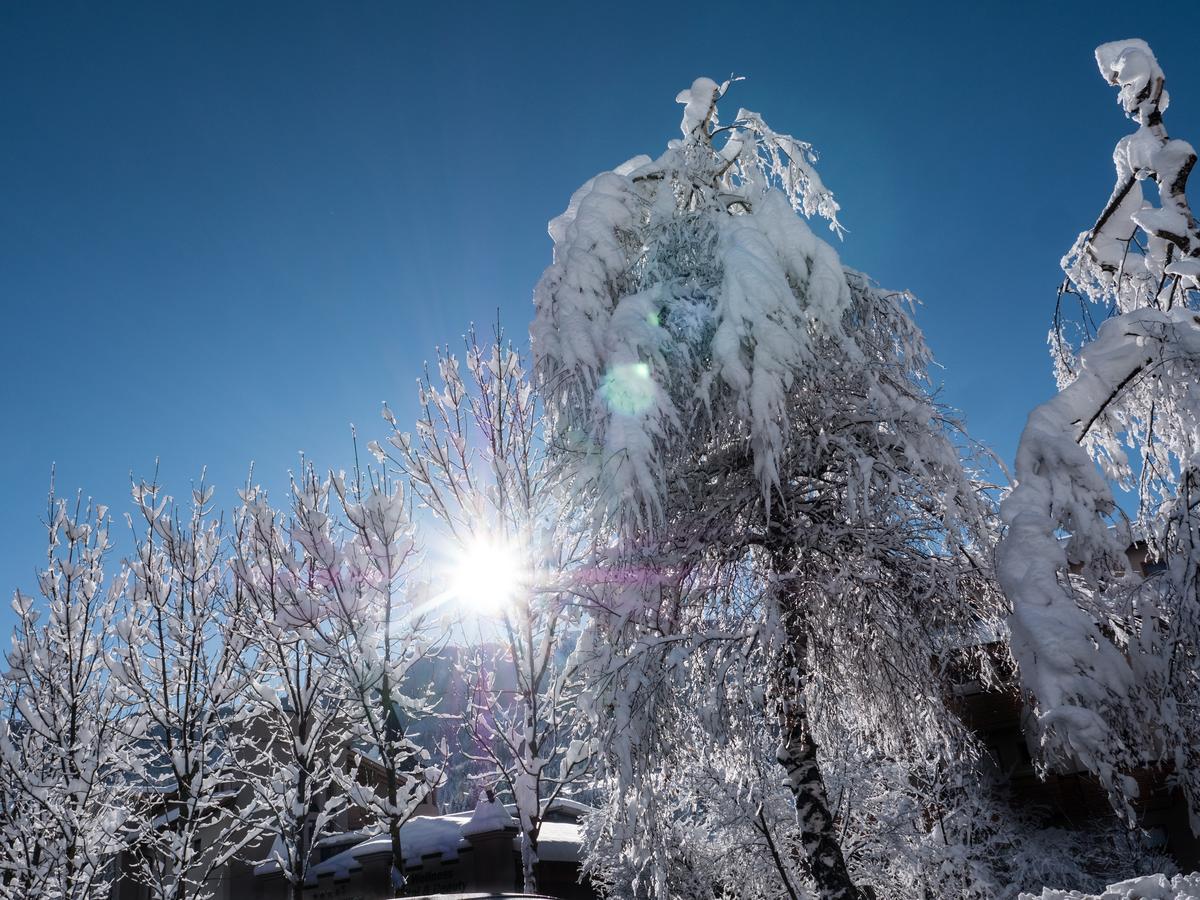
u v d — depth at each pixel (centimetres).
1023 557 587
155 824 1402
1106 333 663
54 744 1312
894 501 941
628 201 1102
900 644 955
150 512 1327
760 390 886
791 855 1334
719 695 847
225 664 1298
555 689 1041
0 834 1255
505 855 1689
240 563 1238
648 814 873
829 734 1142
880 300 1085
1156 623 562
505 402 1162
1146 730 541
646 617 935
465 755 1088
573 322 996
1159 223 737
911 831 1355
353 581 1058
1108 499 594
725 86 1231
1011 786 1742
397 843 1048
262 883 1809
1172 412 661
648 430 904
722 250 984
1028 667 565
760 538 1012
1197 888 669
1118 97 803
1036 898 785
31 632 1354
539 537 1076
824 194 1211
